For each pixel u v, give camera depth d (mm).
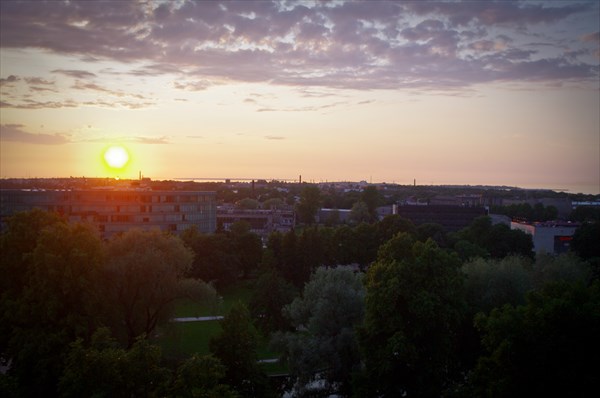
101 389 45344
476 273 77688
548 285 58750
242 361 58406
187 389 45219
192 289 70938
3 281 67688
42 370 56875
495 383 50531
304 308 77500
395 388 60438
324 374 68250
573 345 48906
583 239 154500
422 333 60938
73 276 62812
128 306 70562
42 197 160125
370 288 63688
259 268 145000
